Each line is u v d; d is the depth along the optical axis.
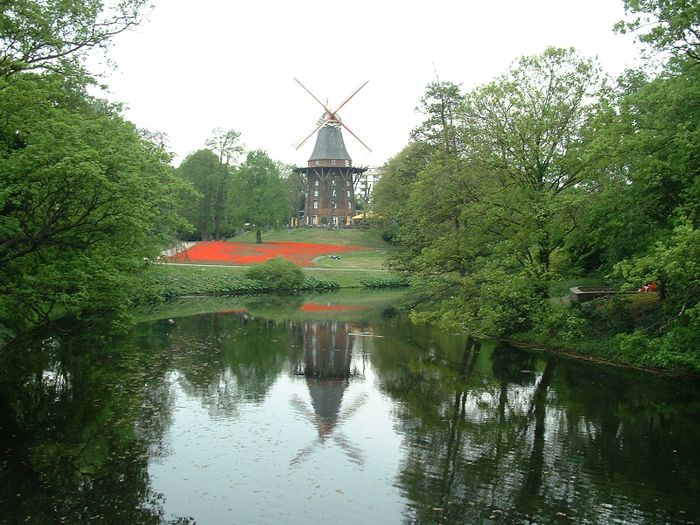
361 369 23.95
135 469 13.11
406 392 20.27
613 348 24.39
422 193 32.06
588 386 20.62
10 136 17.14
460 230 31.14
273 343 29.67
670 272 16.34
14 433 15.32
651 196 21.36
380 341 30.83
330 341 30.69
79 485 12.24
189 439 15.12
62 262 19.23
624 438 15.31
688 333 19.30
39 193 15.80
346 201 99.75
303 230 96.25
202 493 11.92
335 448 14.61
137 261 25.02
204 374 22.27
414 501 11.66
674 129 20.19
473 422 16.81
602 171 23.42
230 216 87.88
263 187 81.12
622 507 11.38
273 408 18.03
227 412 17.53
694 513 11.14
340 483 12.50
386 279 68.62
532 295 27.27
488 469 13.27
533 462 13.70
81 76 20.00
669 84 19.59
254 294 58.69
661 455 14.10
